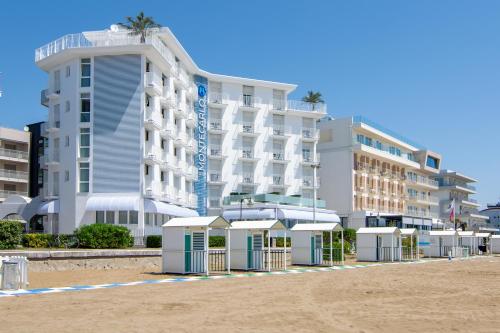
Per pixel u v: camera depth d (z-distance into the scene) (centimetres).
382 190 9150
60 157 5291
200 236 2947
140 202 5050
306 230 3828
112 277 2716
